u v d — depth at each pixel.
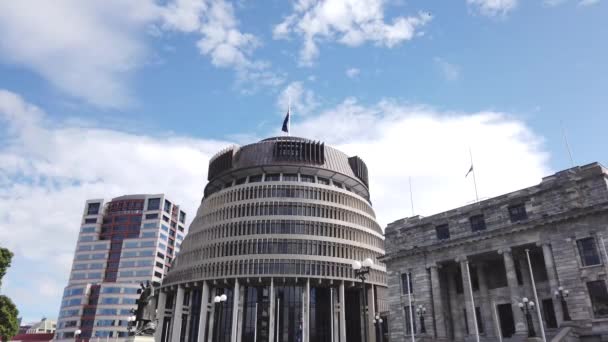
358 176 118.62
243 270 96.44
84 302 182.88
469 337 60.44
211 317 94.94
